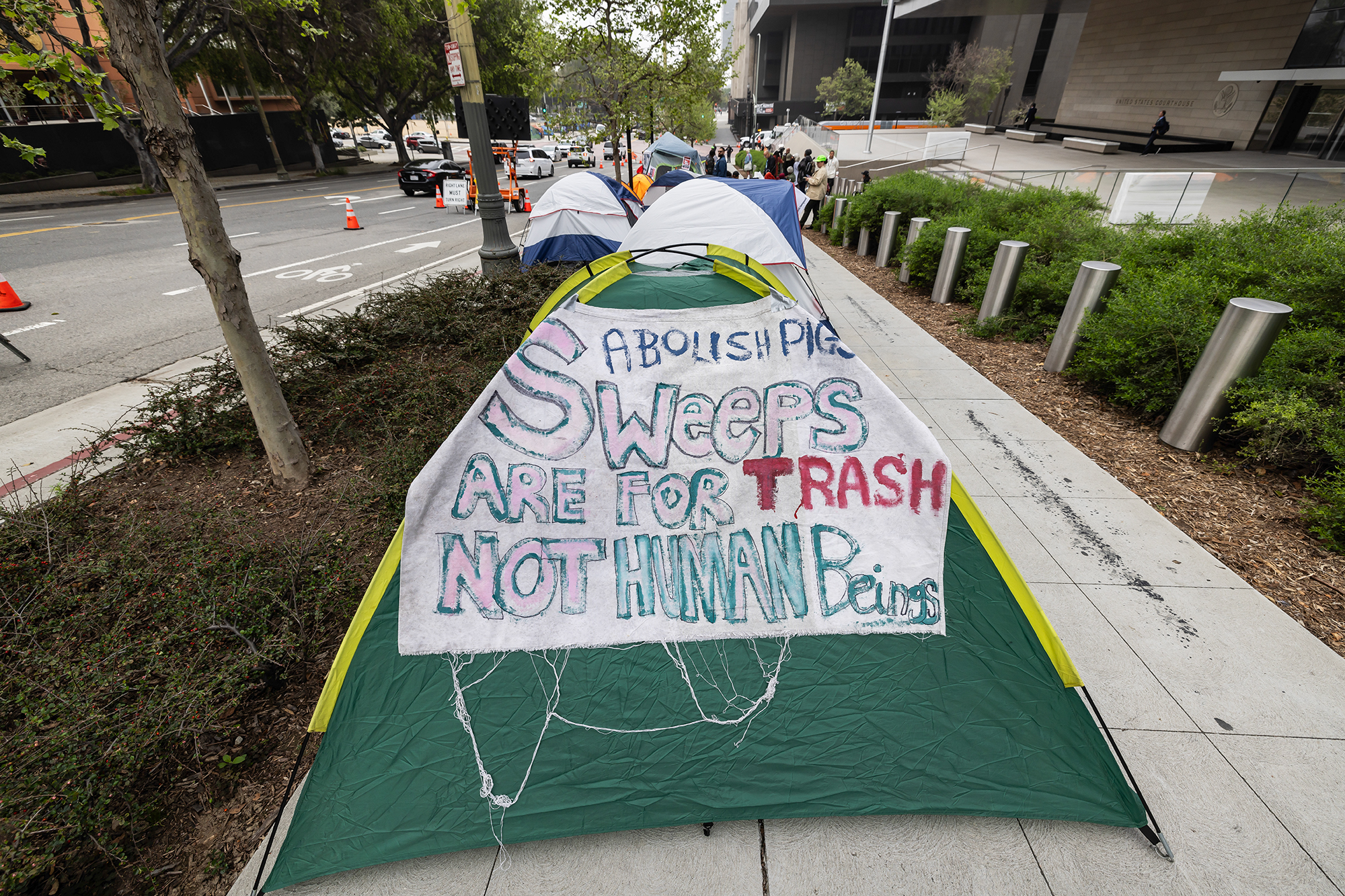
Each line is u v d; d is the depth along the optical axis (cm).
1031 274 695
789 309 218
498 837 204
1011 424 489
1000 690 220
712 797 211
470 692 217
